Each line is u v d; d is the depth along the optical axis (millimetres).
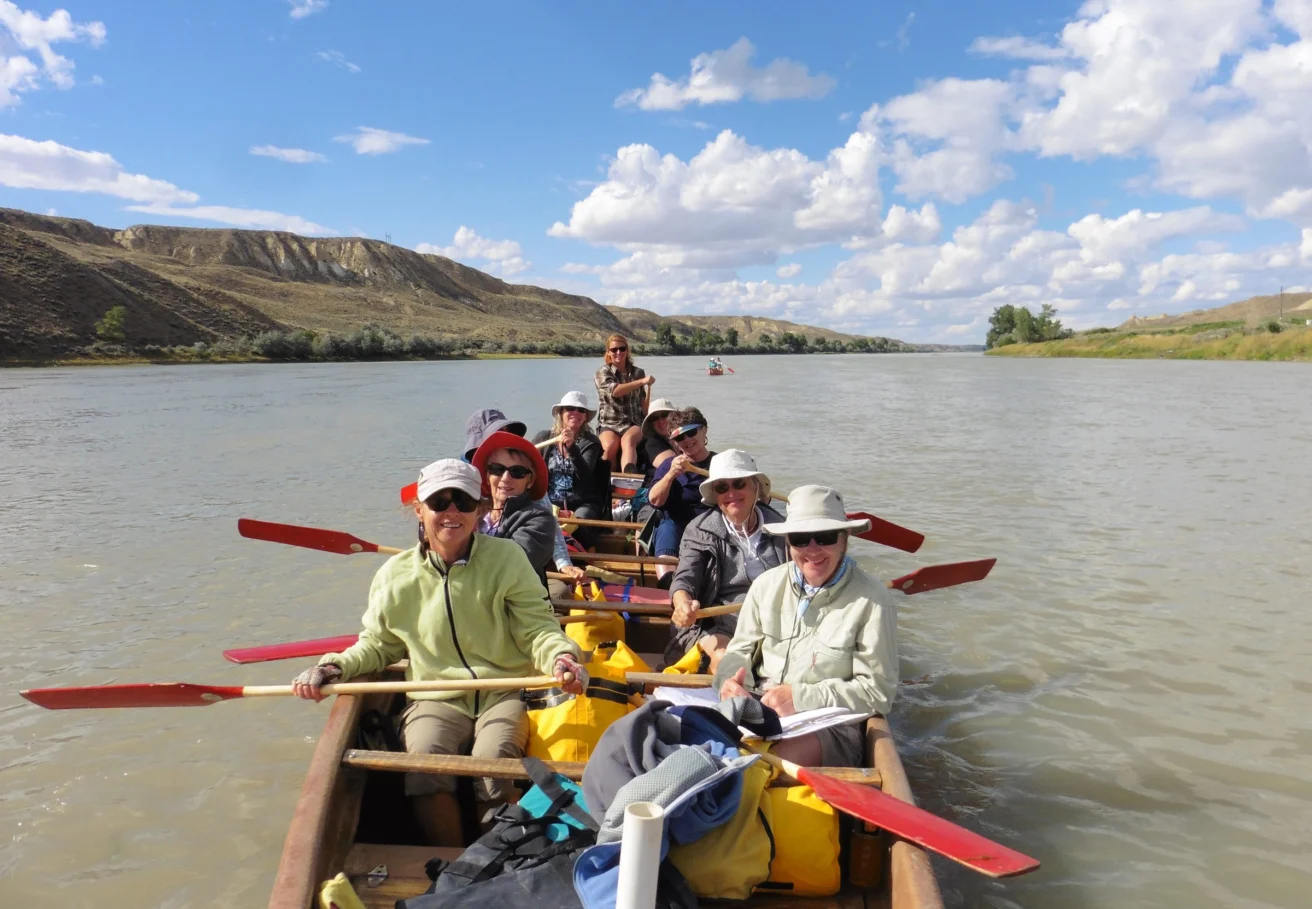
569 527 4652
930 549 5750
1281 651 3979
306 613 4621
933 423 13695
